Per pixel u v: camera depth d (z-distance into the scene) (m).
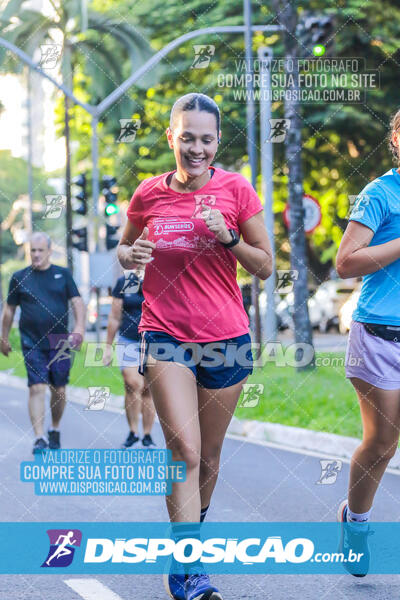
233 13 24.59
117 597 4.61
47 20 25.28
